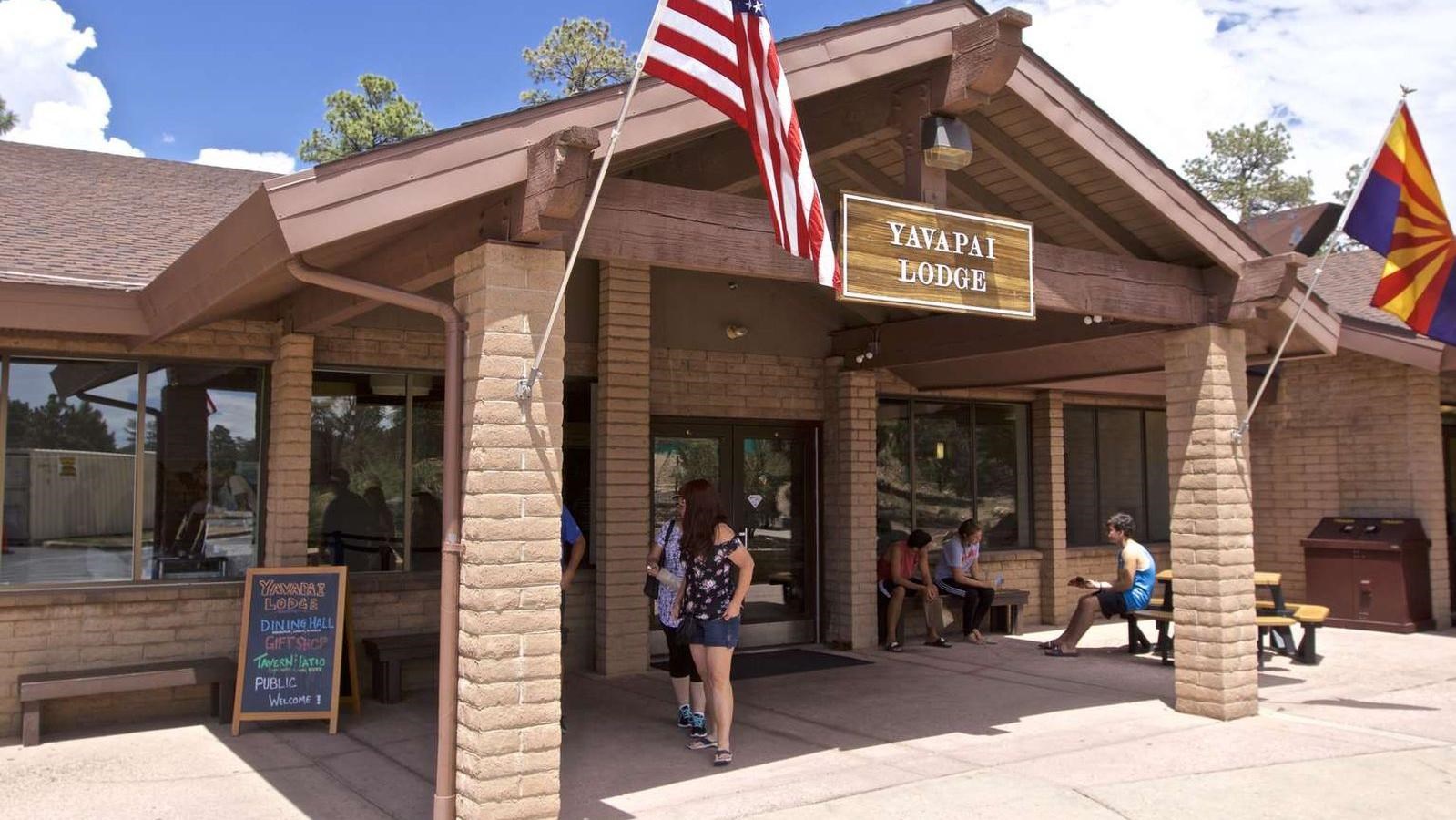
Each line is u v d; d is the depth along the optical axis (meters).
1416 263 8.39
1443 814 5.97
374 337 9.10
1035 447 13.55
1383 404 13.74
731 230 6.13
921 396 12.77
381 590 9.05
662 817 5.77
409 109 31.06
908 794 6.21
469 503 5.30
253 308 8.31
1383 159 8.35
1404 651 11.62
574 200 5.09
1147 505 14.77
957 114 7.08
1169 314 8.20
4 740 7.51
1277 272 7.98
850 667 10.44
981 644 11.86
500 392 5.33
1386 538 13.23
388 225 5.16
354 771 6.70
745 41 5.44
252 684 7.65
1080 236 8.91
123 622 8.04
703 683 7.49
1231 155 40.44
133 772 6.68
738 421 11.42
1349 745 7.37
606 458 9.87
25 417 8.04
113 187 11.12
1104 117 7.52
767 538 11.66
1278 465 14.75
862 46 6.36
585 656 10.09
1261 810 6.00
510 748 5.20
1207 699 8.23
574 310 10.13
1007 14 6.41
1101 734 7.68
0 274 7.35
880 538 12.33
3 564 7.89
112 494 8.31
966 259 6.87
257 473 8.85
